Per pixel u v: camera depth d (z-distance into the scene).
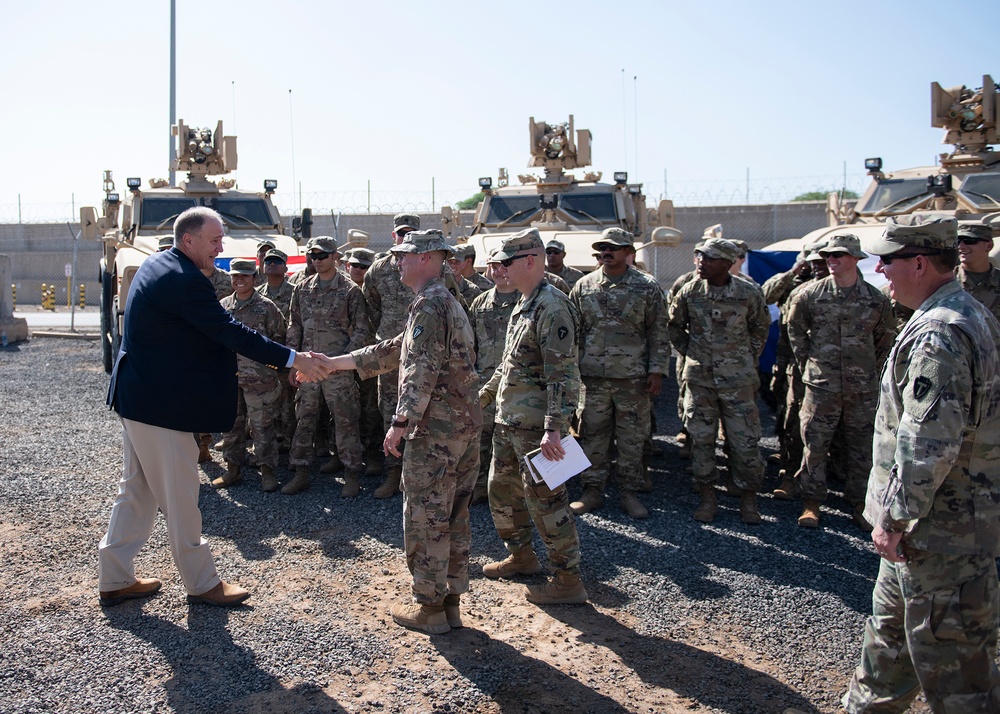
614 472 7.02
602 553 5.02
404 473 3.91
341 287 6.31
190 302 3.95
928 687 2.72
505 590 4.52
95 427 8.38
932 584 2.69
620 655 3.76
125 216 11.87
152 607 4.18
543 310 4.14
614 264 5.93
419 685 3.45
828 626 4.08
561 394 4.04
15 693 3.34
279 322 6.71
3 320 16.34
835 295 5.61
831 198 11.26
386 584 4.52
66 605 4.19
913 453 2.58
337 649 3.75
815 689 3.49
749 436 5.62
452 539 4.01
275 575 4.63
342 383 6.13
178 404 4.00
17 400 9.88
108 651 3.71
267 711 3.25
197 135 12.05
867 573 4.76
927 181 9.84
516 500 4.56
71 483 6.32
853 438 5.64
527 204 11.38
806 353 5.76
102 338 12.59
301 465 6.29
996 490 2.68
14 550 4.93
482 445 6.28
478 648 3.80
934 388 2.58
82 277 30.72
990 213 8.91
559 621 4.12
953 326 2.64
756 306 5.71
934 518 2.68
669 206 11.41
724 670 3.64
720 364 5.68
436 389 3.84
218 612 4.13
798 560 4.95
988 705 2.68
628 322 5.84
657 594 4.43
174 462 4.07
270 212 12.16
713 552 5.06
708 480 5.79
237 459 6.43
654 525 5.58
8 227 30.77
